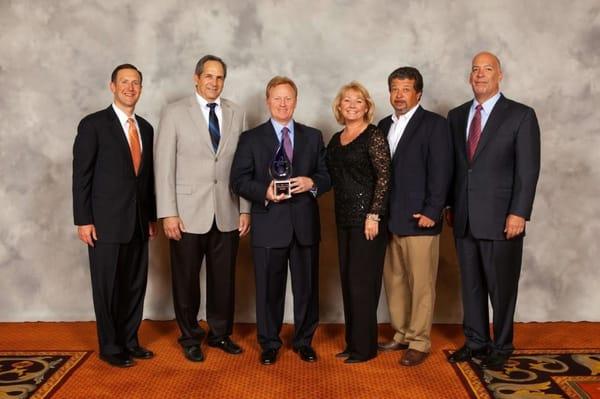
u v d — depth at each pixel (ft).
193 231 11.75
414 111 11.84
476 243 11.67
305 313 12.04
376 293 11.67
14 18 14.44
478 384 10.61
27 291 14.87
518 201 11.12
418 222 11.59
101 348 11.75
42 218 14.76
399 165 11.72
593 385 10.53
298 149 11.76
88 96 14.58
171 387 10.59
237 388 10.53
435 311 14.67
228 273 12.28
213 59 11.76
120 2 14.49
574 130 14.47
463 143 11.70
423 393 10.27
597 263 14.62
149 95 14.64
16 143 14.65
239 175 11.70
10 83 14.55
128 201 11.57
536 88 14.43
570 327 14.12
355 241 11.50
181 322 12.09
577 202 14.56
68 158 14.67
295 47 14.57
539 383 10.64
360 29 14.51
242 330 14.06
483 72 11.28
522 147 11.18
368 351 11.72
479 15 14.39
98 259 11.53
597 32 14.30
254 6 14.52
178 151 11.85
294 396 10.18
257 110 14.67
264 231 11.63
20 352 12.46
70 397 10.19
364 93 11.59
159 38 14.56
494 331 11.67
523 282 14.69
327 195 14.78
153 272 14.85
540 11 14.33
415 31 14.46
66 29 14.49
